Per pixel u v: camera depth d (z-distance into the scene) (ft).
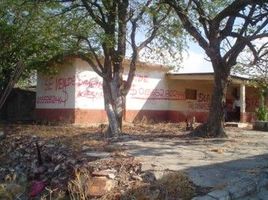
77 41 61.87
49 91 83.82
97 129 65.72
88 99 79.82
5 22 69.26
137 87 88.43
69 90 79.30
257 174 31.96
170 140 50.83
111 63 59.06
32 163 44.29
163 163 34.81
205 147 45.01
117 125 56.95
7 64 75.05
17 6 64.49
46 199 33.91
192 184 29.37
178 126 75.72
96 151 41.27
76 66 78.13
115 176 31.40
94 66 60.34
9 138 58.39
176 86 96.22
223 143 48.78
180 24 61.87
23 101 90.94
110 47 57.47
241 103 91.04
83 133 58.95
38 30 67.15
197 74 90.84
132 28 58.90
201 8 53.67
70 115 78.89
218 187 28.63
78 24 60.44
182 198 27.35
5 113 87.76
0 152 55.11
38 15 64.69
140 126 74.84
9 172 44.65
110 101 57.72
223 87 54.80
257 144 48.67
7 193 36.47
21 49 72.18
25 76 85.05
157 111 92.53
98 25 60.18
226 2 58.03
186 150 42.57
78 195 29.84
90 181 30.71
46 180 38.04
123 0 57.67
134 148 43.16
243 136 58.95
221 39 54.19
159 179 30.14
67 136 55.06
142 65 86.79
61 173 37.76
